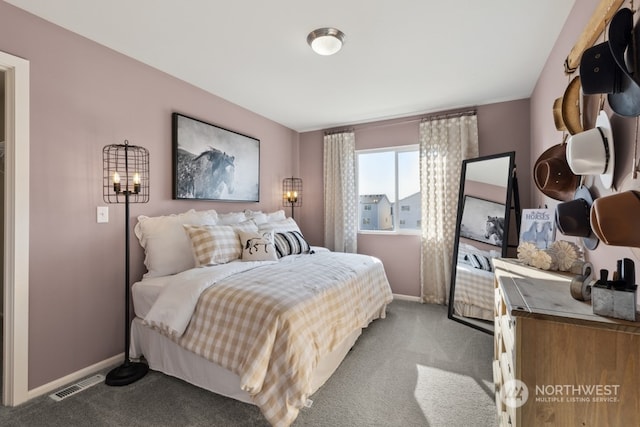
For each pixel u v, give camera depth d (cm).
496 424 159
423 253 367
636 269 107
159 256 235
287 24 195
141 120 244
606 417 87
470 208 311
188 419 163
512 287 121
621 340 86
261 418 164
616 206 90
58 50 194
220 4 175
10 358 174
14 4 173
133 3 173
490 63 248
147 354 214
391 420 163
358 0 172
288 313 164
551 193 170
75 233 203
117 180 204
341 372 210
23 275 176
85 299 208
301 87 296
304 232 459
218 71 262
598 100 128
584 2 158
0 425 158
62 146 196
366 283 275
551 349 92
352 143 414
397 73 266
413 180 394
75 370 202
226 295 182
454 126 350
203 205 303
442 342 257
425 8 179
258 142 374
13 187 174
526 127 322
